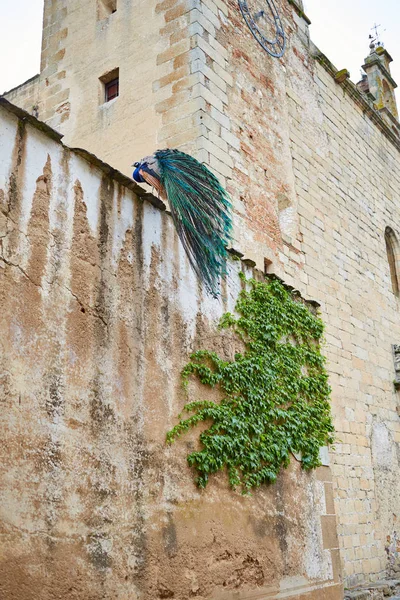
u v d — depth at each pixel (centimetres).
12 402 512
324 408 952
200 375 735
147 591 595
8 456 499
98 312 615
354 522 1256
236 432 754
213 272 806
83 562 541
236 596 701
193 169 863
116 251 653
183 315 733
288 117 1445
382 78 2072
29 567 496
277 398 854
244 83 1305
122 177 668
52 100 1385
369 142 1825
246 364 809
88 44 1368
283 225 1326
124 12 1330
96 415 588
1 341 514
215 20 1265
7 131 557
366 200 1709
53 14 1466
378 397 1482
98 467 577
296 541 826
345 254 1530
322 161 1545
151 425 650
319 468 919
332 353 1364
